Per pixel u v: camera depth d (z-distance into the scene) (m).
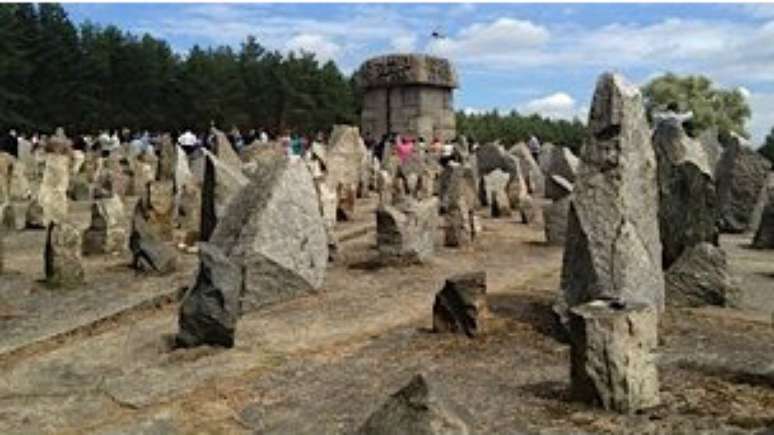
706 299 9.84
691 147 14.66
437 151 29.92
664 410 6.48
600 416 6.43
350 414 6.79
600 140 9.09
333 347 8.70
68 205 20.34
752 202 17.33
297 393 7.37
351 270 12.73
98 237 14.34
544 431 6.18
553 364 7.88
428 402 5.28
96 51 67.38
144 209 15.26
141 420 6.93
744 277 12.01
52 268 11.97
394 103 35.41
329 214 15.27
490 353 8.27
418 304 10.45
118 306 10.57
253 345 8.88
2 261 12.98
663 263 11.22
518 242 15.21
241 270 10.21
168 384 7.77
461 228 14.58
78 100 65.12
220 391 7.52
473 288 8.90
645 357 6.59
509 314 9.62
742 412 6.36
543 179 25.55
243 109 75.25
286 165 11.35
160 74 69.81
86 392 7.69
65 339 9.48
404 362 8.09
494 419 6.46
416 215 12.98
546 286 11.19
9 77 61.66
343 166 22.70
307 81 75.94
